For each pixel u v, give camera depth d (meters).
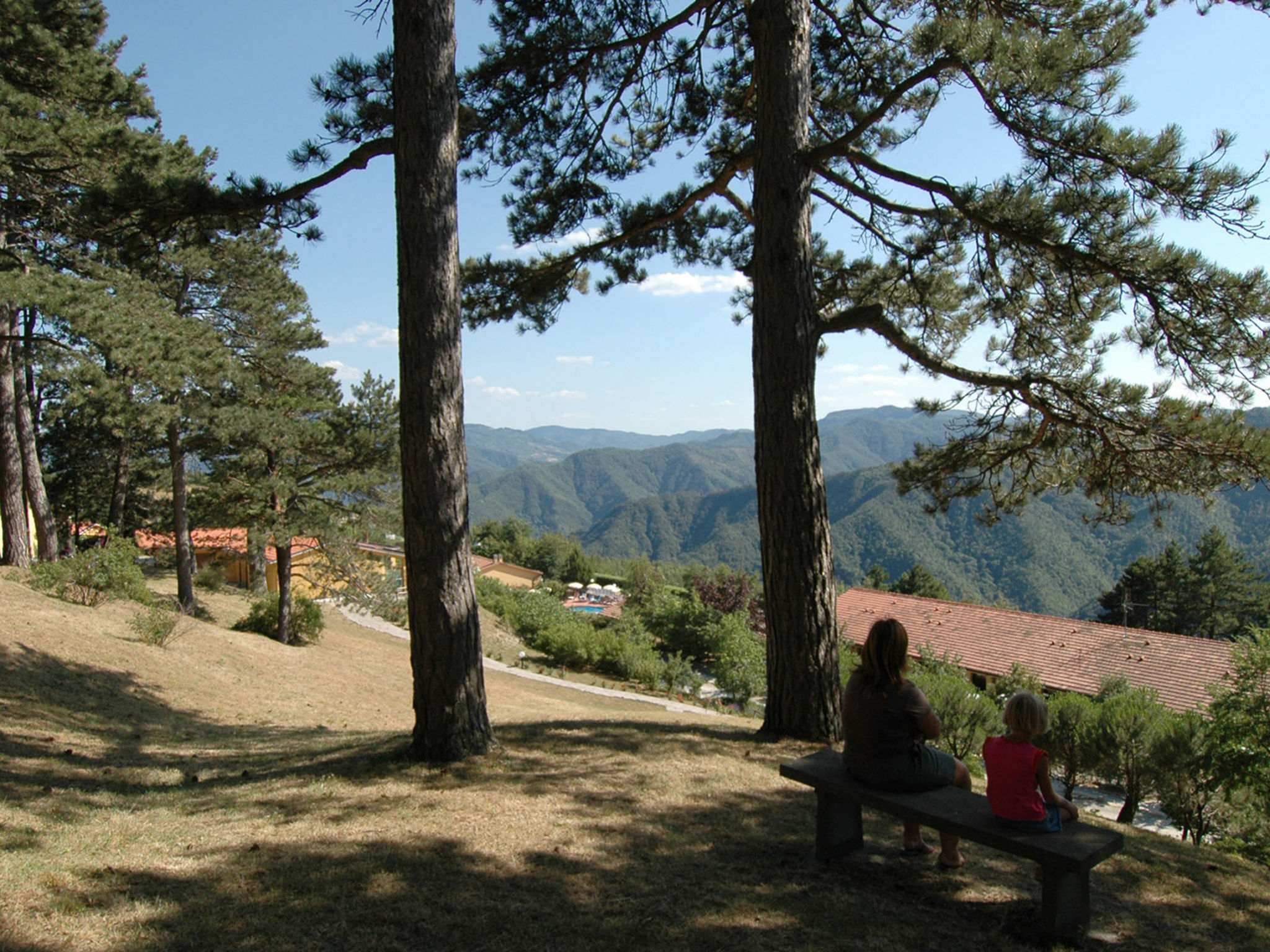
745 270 7.23
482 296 9.70
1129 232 6.38
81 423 30.73
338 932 3.15
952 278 9.29
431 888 3.59
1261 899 4.22
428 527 5.85
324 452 22.50
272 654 18.22
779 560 6.85
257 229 7.93
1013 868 4.13
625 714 10.73
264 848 4.10
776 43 6.94
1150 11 7.92
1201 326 6.52
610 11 8.73
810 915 3.46
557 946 3.10
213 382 14.48
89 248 15.81
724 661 29.14
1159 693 23.75
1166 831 14.45
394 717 13.52
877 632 3.83
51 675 10.21
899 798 3.68
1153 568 50.78
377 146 6.62
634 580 69.50
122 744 7.87
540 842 4.22
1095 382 7.44
